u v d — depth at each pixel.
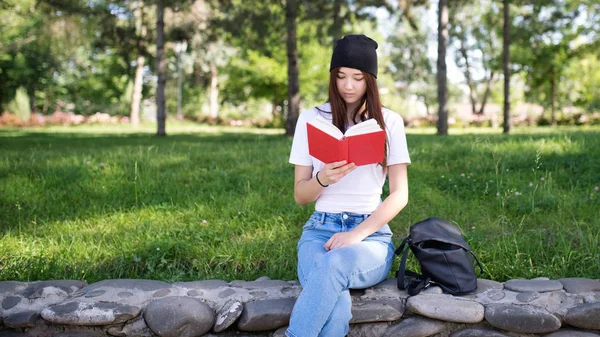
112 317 2.54
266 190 5.15
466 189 5.11
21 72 31.44
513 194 4.66
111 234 3.89
